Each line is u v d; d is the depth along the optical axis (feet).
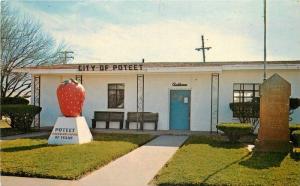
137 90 65.46
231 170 27.32
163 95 64.39
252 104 55.98
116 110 66.64
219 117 61.05
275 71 58.39
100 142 44.01
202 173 26.25
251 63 60.03
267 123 37.47
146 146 42.47
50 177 26.12
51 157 32.86
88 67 64.13
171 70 59.93
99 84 67.72
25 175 26.76
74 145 40.98
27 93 112.47
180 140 48.29
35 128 66.33
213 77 61.62
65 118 43.68
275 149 36.78
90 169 28.63
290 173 26.50
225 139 48.16
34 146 40.65
